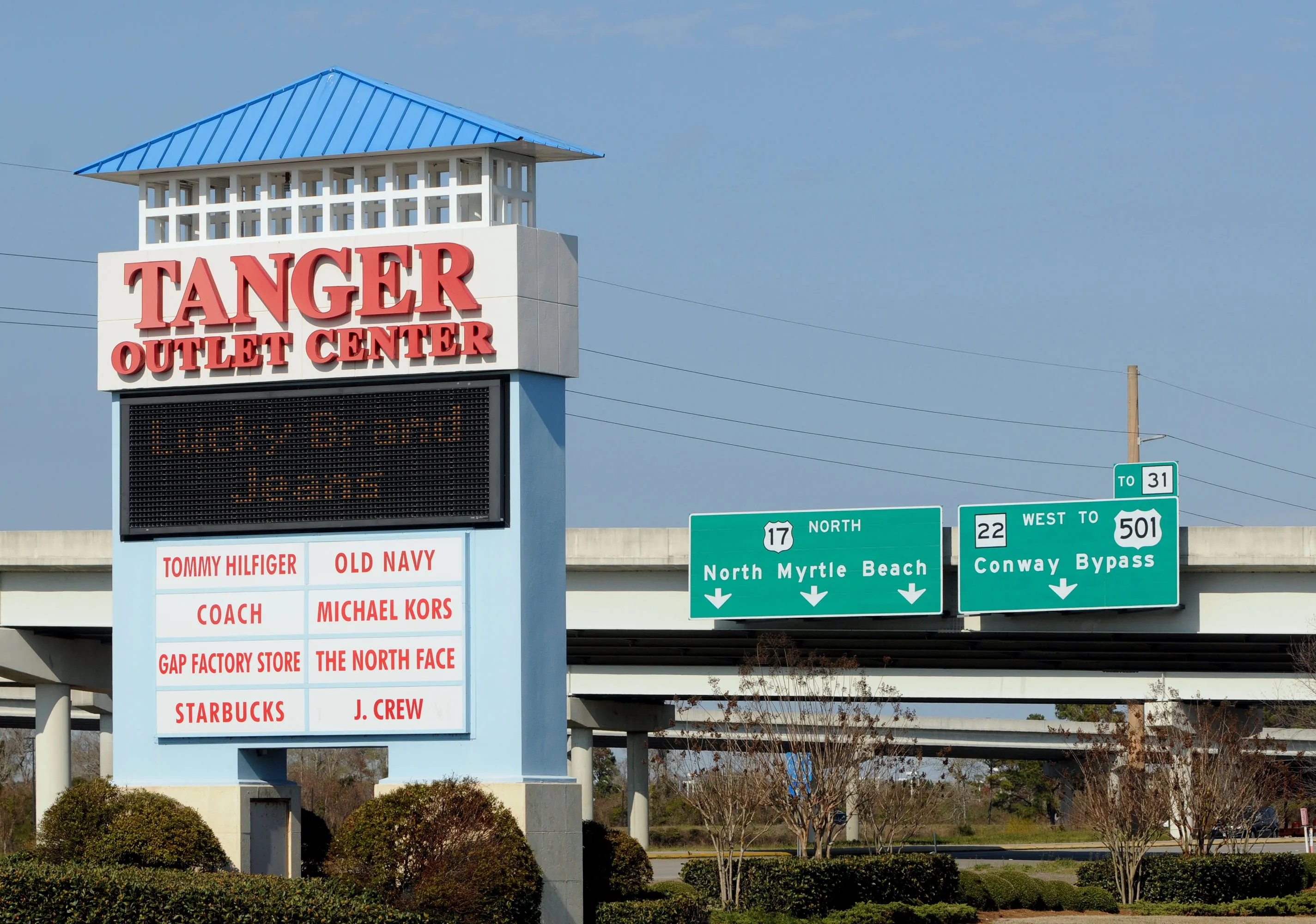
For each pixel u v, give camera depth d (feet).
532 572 106.63
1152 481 177.68
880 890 142.20
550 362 108.17
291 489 108.27
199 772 109.19
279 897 94.53
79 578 195.00
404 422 107.14
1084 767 180.86
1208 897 160.04
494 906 100.94
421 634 106.22
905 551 182.80
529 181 111.24
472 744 105.81
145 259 111.04
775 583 186.29
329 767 374.84
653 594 195.00
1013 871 168.96
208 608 109.19
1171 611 181.27
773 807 159.02
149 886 93.30
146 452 110.42
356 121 109.50
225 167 110.52
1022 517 180.24
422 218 109.19
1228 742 176.24
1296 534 176.24
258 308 109.19
